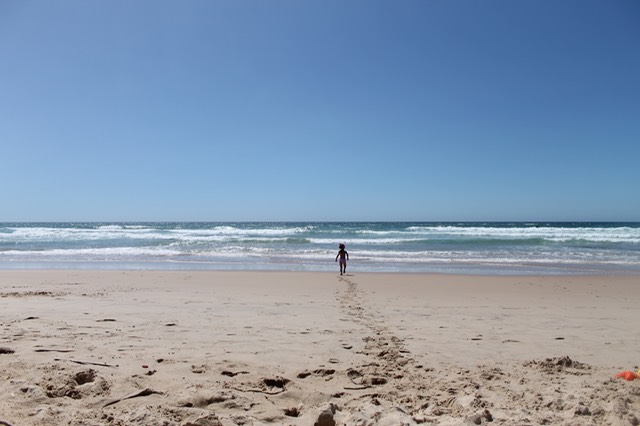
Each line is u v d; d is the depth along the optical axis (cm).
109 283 1384
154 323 745
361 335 695
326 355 572
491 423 364
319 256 2497
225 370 487
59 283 1373
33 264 2102
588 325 806
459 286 1381
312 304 1016
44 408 357
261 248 3008
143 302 988
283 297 1128
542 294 1230
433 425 357
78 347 563
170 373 472
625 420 358
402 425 348
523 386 464
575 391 438
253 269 1931
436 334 714
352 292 1243
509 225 9081
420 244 3328
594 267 2000
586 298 1166
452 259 2339
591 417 373
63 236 4397
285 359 547
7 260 2280
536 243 3359
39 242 3634
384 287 1355
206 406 391
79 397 396
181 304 971
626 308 1012
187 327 720
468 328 766
